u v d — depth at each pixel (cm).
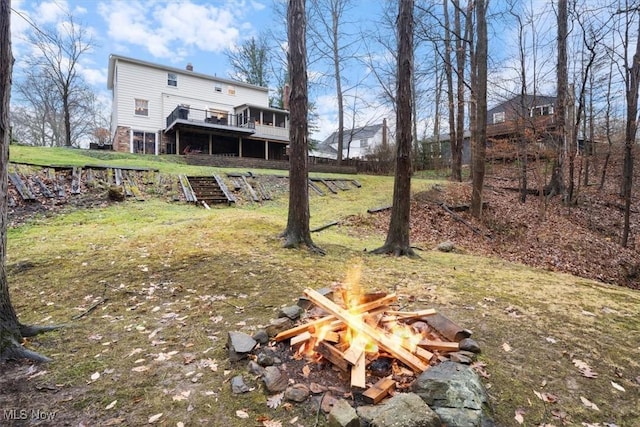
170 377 235
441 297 398
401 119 627
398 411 177
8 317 277
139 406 206
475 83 1271
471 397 194
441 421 179
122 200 897
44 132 3030
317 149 3644
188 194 1002
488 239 941
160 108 2034
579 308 375
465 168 1950
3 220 280
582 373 248
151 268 471
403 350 239
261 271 470
